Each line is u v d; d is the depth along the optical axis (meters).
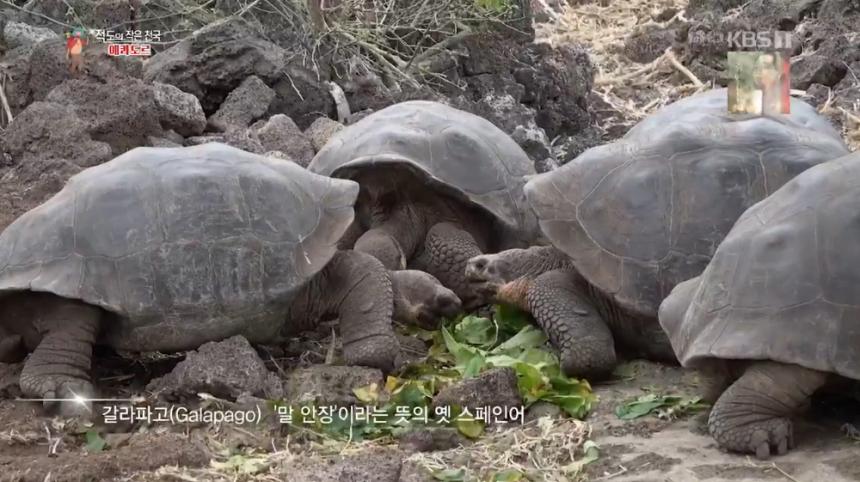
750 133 8.05
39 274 7.21
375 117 10.14
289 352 8.20
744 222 6.72
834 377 6.22
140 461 6.46
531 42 16.34
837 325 6.09
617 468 6.36
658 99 17.09
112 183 7.52
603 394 7.55
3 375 7.75
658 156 7.97
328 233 7.87
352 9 14.90
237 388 7.17
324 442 6.88
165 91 11.78
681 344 6.61
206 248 7.36
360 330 7.88
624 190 7.87
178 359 7.92
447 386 7.38
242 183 7.66
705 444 6.54
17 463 6.46
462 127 9.85
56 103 11.34
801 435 6.53
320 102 13.38
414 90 14.12
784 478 6.01
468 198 9.35
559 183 8.12
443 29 15.77
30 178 10.52
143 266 7.26
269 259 7.50
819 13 17.92
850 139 13.97
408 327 8.68
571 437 6.76
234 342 7.38
